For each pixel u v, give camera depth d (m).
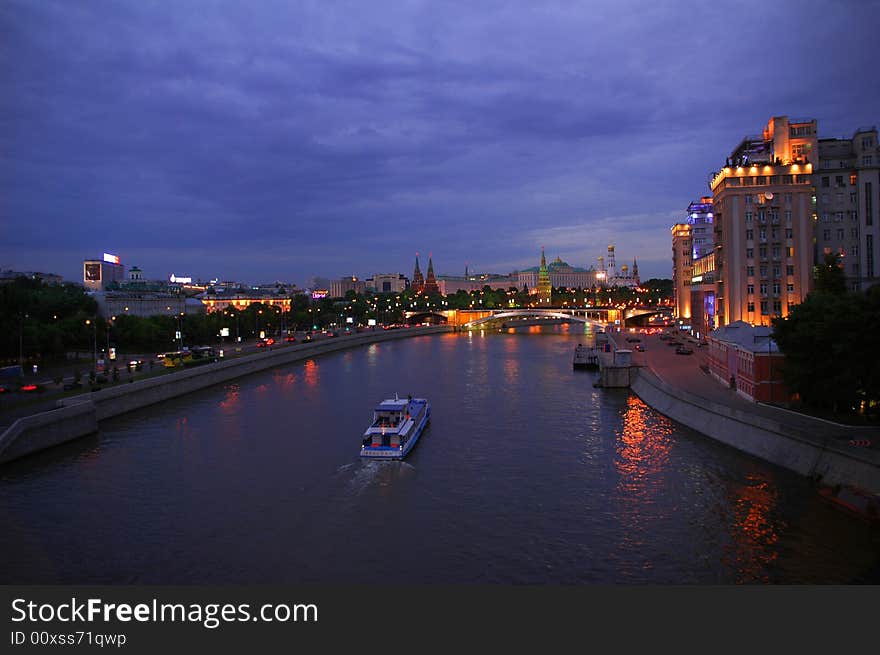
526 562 48.12
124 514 58.59
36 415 79.12
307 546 51.47
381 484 66.81
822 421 70.50
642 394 115.50
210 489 65.50
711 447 77.44
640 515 56.78
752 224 140.38
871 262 142.00
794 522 53.22
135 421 99.00
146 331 183.25
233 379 149.38
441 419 99.88
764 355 82.94
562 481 66.69
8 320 135.00
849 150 147.38
